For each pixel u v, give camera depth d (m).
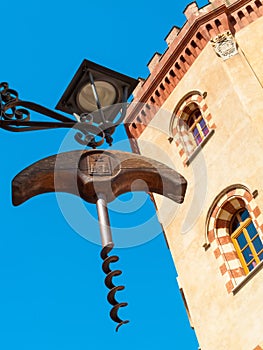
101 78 7.55
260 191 21.09
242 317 19.50
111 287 5.61
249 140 22.61
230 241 21.86
